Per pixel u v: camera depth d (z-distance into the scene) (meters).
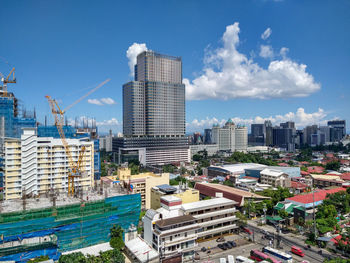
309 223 126.94
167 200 122.38
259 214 155.75
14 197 157.12
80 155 172.88
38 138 166.12
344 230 124.75
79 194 134.25
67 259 92.94
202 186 193.38
